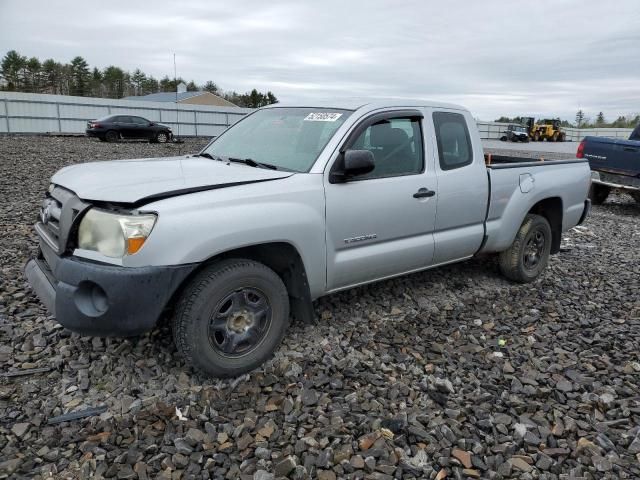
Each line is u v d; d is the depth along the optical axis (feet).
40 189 32.32
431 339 13.48
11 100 99.60
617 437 9.71
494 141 160.76
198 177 11.11
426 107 14.61
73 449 8.68
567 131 187.21
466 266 19.74
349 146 12.49
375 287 16.78
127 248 9.51
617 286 18.79
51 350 11.69
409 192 13.55
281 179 11.43
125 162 13.52
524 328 14.58
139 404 9.92
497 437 9.52
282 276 12.21
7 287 15.06
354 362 11.90
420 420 9.87
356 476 8.34
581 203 19.57
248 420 9.54
